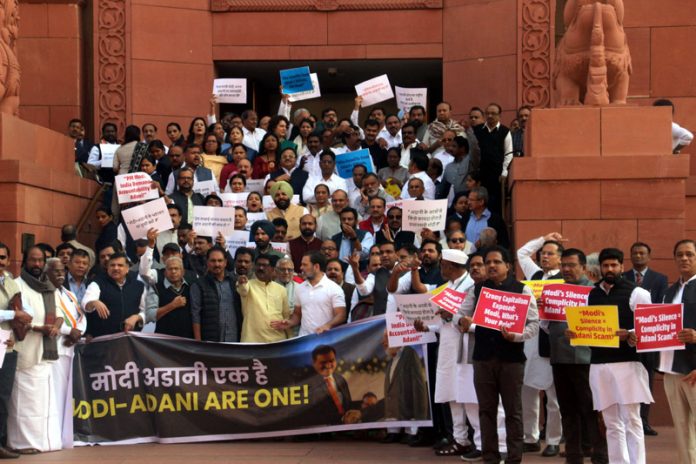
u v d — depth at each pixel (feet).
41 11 72.90
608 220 48.44
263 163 60.03
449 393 39.88
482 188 51.01
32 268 42.42
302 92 66.90
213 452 40.83
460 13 73.46
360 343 43.24
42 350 41.57
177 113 74.28
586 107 49.42
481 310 36.04
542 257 41.11
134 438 43.21
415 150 57.93
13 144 52.21
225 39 75.36
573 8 51.60
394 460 39.06
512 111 71.15
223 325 44.62
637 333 34.17
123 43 73.41
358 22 74.95
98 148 64.34
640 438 35.06
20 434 41.22
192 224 52.95
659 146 48.88
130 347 43.37
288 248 50.65
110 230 54.85
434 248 43.37
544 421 45.65
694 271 35.65
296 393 43.27
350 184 58.44
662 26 62.23
